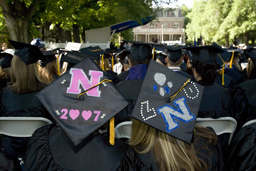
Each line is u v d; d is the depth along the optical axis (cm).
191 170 134
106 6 1506
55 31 1925
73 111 136
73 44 669
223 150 234
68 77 143
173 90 139
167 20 7025
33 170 140
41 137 151
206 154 150
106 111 134
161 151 135
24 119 214
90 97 138
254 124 183
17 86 226
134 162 138
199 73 241
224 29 3156
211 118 225
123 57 621
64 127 131
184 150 136
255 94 231
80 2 1304
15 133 222
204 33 3591
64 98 138
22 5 866
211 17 3391
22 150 224
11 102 224
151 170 136
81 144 139
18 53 226
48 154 141
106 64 570
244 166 162
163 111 134
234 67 504
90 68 145
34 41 910
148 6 1513
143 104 135
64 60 425
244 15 2978
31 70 229
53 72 391
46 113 232
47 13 1145
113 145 141
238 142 177
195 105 138
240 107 234
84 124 132
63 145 142
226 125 233
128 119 238
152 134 138
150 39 7112
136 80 254
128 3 1376
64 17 1259
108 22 2034
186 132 132
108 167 134
